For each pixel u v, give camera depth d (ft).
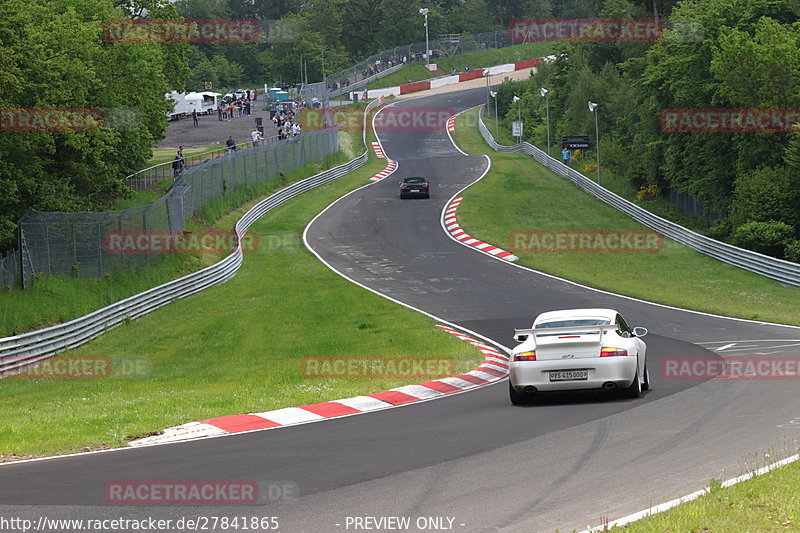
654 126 373.40
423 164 495.82
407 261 283.79
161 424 85.92
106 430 83.56
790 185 288.51
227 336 185.47
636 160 397.19
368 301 219.20
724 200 322.75
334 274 265.13
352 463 63.98
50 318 192.24
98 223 222.48
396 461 64.13
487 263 277.85
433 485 56.39
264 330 187.73
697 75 330.75
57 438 79.51
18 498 56.44
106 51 287.07
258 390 113.29
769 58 299.17
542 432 73.46
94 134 259.39
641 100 375.66
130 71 297.33
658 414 79.41
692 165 336.29
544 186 412.98
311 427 83.71
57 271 215.51
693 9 356.38
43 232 213.46
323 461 65.10
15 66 211.82
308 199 400.67
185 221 300.20
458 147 561.84
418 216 358.02
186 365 158.92
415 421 84.84
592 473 57.67
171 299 232.73
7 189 216.74
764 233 277.23
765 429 69.46
